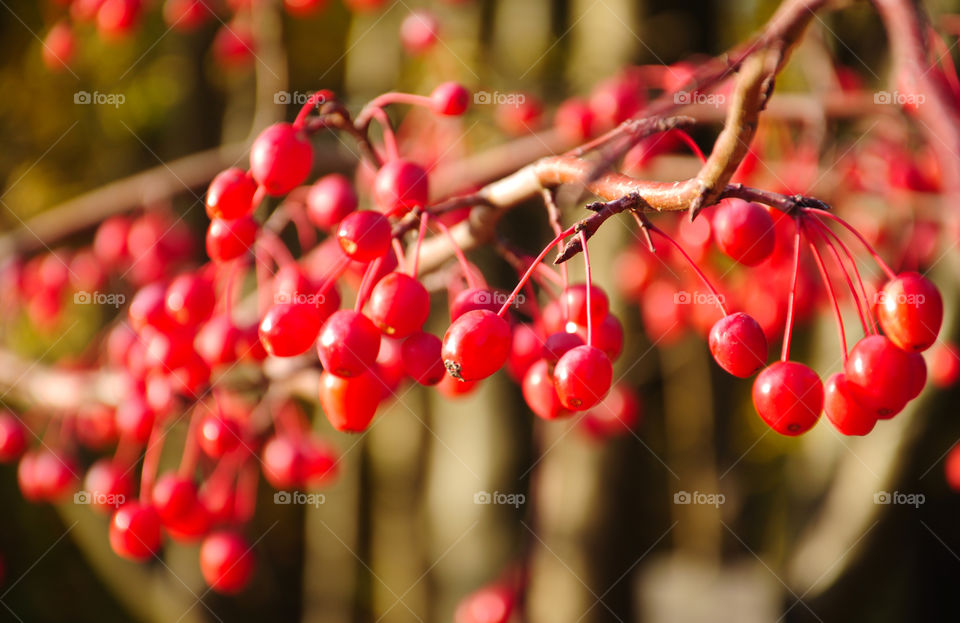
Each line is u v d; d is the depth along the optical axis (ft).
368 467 3.60
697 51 2.45
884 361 1.36
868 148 1.93
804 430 1.37
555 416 1.46
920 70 1.33
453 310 1.44
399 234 1.45
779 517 3.53
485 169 1.80
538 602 2.49
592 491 2.48
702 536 3.42
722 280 2.07
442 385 1.53
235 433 1.61
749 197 1.37
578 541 2.47
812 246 1.38
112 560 2.06
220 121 3.11
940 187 1.81
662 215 2.15
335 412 1.44
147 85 3.49
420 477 3.23
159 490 1.62
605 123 1.81
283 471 1.70
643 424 3.37
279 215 1.68
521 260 1.51
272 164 1.44
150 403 1.63
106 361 1.93
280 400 1.70
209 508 1.66
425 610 2.99
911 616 3.13
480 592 2.21
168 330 1.55
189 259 2.11
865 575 2.30
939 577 3.16
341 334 1.40
